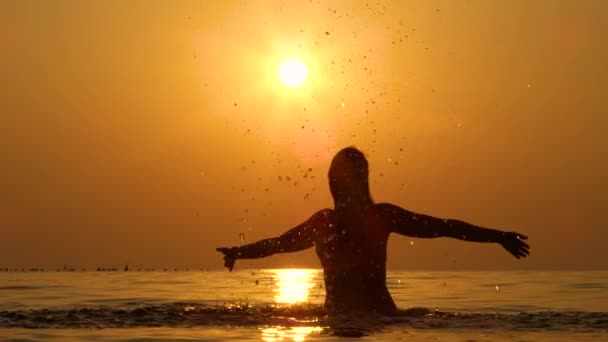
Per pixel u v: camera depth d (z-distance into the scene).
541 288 15.51
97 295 12.66
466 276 23.77
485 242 6.51
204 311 7.29
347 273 6.72
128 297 12.00
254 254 6.80
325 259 6.80
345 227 6.71
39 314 7.12
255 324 6.29
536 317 7.00
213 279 20.59
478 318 6.75
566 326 6.31
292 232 6.82
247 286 15.83
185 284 16.94
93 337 5.62
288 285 16.11
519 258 6.48
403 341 5.32
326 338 5.45
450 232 6.52
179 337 5.60
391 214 6.65
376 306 6.72
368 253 6.70
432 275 25.08
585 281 19.27
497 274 26.52
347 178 6.72
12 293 13.36
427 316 6.73
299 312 7.07
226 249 6.81
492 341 5.37
